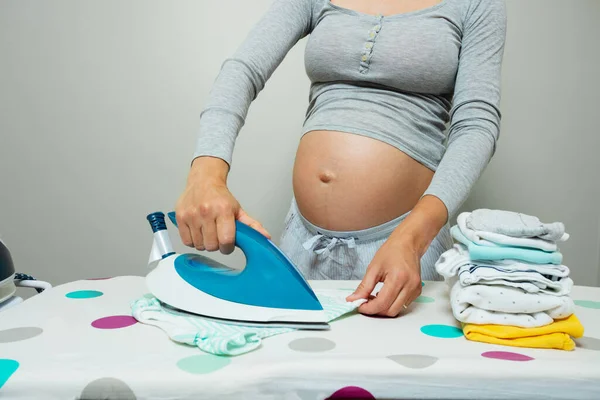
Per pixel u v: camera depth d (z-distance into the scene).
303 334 0.56
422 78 0.93
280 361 0.46
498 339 0.54
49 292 0.75
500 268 0.57
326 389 0.44
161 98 1.40
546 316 0.54
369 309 0.63
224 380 0.43
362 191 0.93
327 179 0.95
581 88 1.42
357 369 0.44
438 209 0.72
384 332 0.57
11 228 1.42
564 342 0.53
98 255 1.44
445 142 1.08
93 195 1.43
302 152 1.01
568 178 1.45
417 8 0.98
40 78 1.39
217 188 0.67
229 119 0.83
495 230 0.58
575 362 0.47
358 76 0.95
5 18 1.37
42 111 1.40
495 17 0.91
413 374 0.44
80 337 0.54
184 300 0.61
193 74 1.40
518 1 1.39
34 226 1.43
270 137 1.44
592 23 1.40
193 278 0.62
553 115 1.43
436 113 0.99
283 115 1.43
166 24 1.39
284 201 1.46
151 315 0.59
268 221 1.46
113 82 1.40
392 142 0.93
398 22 0.94
